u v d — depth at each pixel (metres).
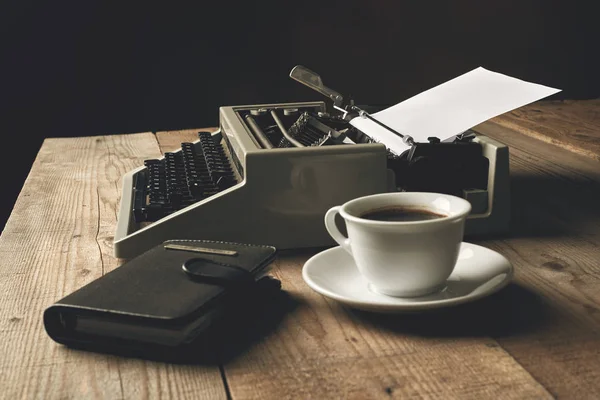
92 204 1.23
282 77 3.03
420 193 0.95
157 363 0.85
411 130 1.15
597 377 0.82
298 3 2.95
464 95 1.19
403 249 0.89
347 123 1.27
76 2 2.79
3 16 2.75
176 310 0.85
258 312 0.93
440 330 0.89
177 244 0.97
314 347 0.87
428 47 3.13
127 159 1.46
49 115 2.88
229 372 0.84
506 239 1.08
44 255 1.06
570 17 3.22
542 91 1.15
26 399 0.81
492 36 3.18
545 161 1.36
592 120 1.59
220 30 2.92
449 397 0.80
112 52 2.86
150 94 2.93
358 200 0.94
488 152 1.09
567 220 1.12
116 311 0.85
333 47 3.04
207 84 2.97
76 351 0.87
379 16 3.04
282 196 1.06
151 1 2.83
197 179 1.17
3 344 0.88
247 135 1.14
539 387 0.81
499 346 0.86
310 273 0.94
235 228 1.05
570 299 0.93
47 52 2.81
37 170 1.40
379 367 0.84
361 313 0.92
